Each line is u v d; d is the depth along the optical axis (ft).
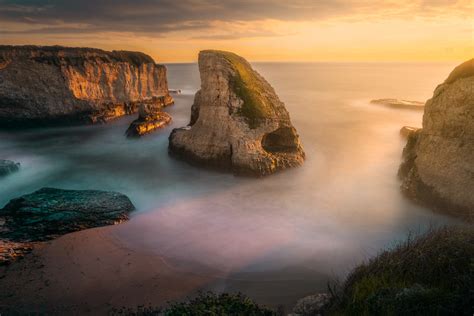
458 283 35.42
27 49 209.46
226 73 133.18
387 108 275.59
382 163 136.98
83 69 227.61
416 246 45.32
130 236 85.61
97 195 104.22
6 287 65.57
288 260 75.36
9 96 202.18
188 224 92.48
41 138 193.77
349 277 48.78
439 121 94.89
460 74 94.32
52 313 59.21
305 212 98.78
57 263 73.51
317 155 149.18
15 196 115.85
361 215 95.71
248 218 95.81
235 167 125.18
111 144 181.06
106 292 64.90
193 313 40.40
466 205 84.74
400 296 34.76
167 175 130.21
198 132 138.41
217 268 72.64
